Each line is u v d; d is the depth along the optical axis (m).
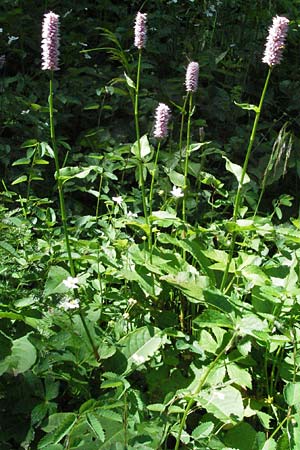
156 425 2.56
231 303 2.89
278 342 2.74
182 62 6.32
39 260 3.27
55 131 5.32
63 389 2.88
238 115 5.69
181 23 7.16
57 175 2.90
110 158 4.38
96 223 3.91
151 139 5.06
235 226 3.02
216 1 7.02
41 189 4.75
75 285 2.88
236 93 5.73
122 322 3.07
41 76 5.91
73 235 3.84
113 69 6.17
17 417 2.65
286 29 2.93
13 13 6.04
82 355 2.76
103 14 7.21
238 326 2.61
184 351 3.13
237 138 5.33
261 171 5.06
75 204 4.70
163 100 5.67
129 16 6.90
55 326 2.91
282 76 6.41
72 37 6.18
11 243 3.36
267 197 5.16
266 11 6.86
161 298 3.29
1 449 2.57
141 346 2.88
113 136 5.26
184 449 2.62
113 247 3.34
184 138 5.34
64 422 2.31
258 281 3.04
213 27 6.75
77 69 5.71
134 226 3.96
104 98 5.32
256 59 6.39
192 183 5.03
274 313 2.92
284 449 2.54
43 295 3.00
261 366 3.06
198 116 5.70
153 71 6.31
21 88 5.35
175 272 3.17
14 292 3.03
